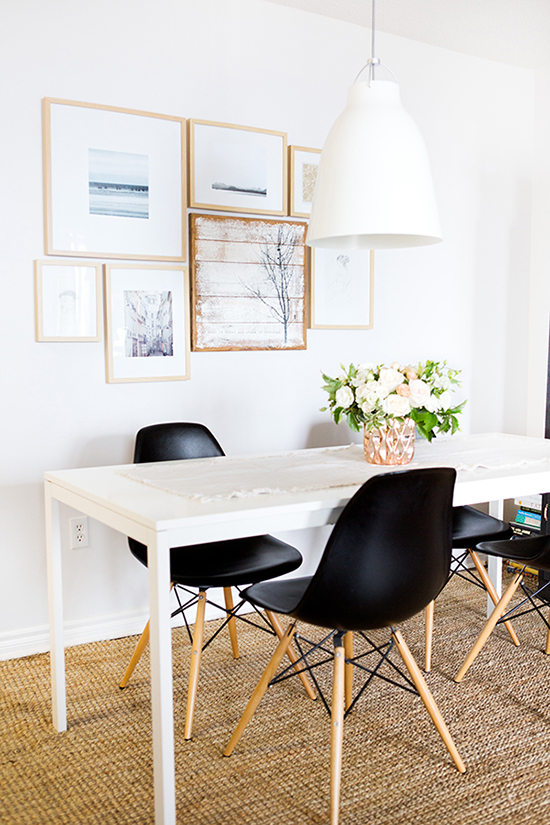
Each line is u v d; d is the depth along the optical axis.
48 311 2.47
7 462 2.45
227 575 2.01
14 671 2.38
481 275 3.56
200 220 2.74
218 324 2.81
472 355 3.57
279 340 2.96
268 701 2.15
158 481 1.87
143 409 2.69
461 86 3.41
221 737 1.95
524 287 3.72
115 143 2.56
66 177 2.47
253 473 2.00
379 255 3.22
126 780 1.76
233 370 2.88
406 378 2.12
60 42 2.45
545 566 2.11
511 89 3.57
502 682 2.29
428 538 1.61
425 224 1.76
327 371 3.12
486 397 3.64
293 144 2.97
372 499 1.48
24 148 2.41
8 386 2.43
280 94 2.92
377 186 1.72
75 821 1.61
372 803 1.67
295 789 1.72
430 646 2.39
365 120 1.75
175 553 2.26
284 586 1.89
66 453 2.55
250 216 2.86
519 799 1.69
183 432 2.50
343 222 1.74
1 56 2.35
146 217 2.63
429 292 3.39
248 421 2.93
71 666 2.41
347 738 1.95
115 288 2.59
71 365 2.54
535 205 3.69
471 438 2.78
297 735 1.96
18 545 2.49
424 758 1.86
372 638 2.63
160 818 1.47
